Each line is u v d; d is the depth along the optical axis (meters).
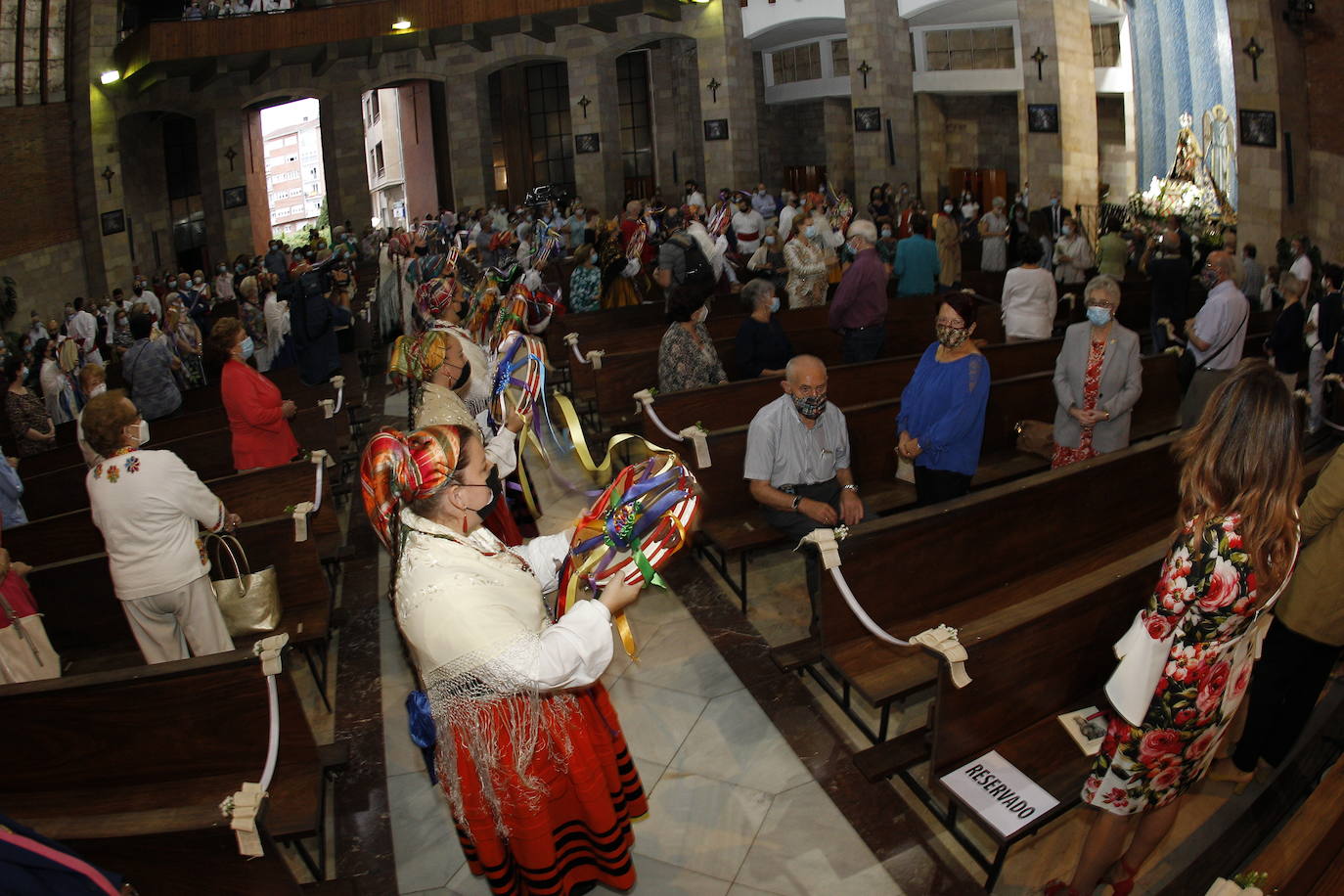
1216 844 3.13
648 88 24.89
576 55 21.20
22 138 20.91
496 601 2.10
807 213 12.05
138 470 3.62
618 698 4.11
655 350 6.95
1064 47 17.08
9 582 3.72
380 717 4.16
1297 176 13.52
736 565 5.30
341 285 11.09
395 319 12.41
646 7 19.19
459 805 2.29
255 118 25.31
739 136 20.36
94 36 21.38
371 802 3.59
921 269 9.58
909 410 4.48
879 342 7.12
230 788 3.12
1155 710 2.52
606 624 2.12
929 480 4.47
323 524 5.44
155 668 3.03
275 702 3.02
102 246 22.05
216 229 23.61
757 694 4.07
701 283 5.63
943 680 2.89
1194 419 5.95
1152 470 4.47
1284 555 2.39
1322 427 6.44
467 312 5.06
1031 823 2.82
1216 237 15.52
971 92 20.45
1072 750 3.14
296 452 5.63
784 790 3.48
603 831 2.36
